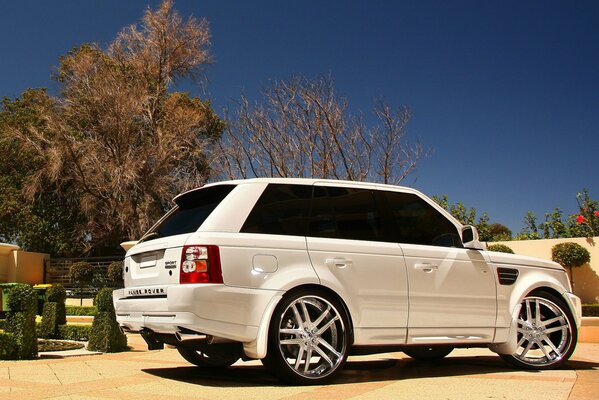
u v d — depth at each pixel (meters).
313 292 4.92
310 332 4.86
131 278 5.29
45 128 27.16
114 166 25.52
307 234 5.12
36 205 27.77
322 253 5.06
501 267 5.95
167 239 4.96
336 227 5.29
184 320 4.54
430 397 4.22
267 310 4.70
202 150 25.83
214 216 4.88
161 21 28.55
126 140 26.41
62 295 11.11
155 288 4.87
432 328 5.42
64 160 25.92
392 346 5.25
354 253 5.20
